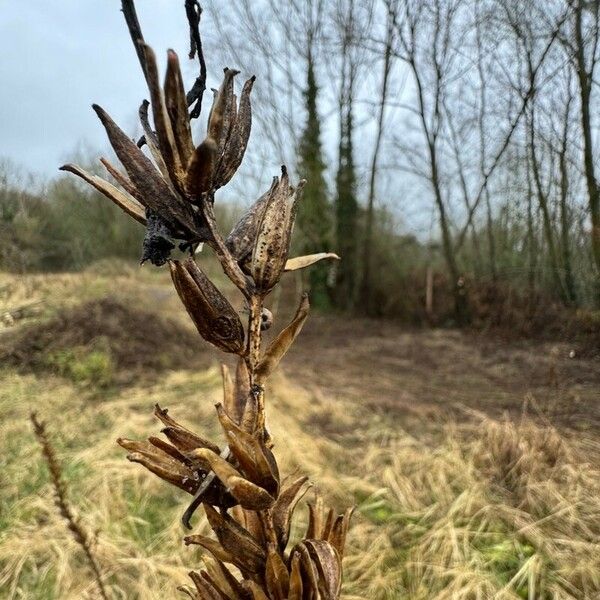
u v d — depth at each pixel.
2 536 2.79
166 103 0.55
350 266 9.43
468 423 4.12
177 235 0.61
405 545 2.71
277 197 0.62
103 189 0.62
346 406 4.50
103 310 6.32
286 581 0.67
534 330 6.85
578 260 6.84
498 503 2.95
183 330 6.62
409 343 7.27
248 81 0.66
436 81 7.63
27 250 11.12
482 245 8.33
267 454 0.63
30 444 3.74
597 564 2.45
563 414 4.21
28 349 5.56
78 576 2.49
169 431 0.65
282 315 9.04
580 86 6.25
